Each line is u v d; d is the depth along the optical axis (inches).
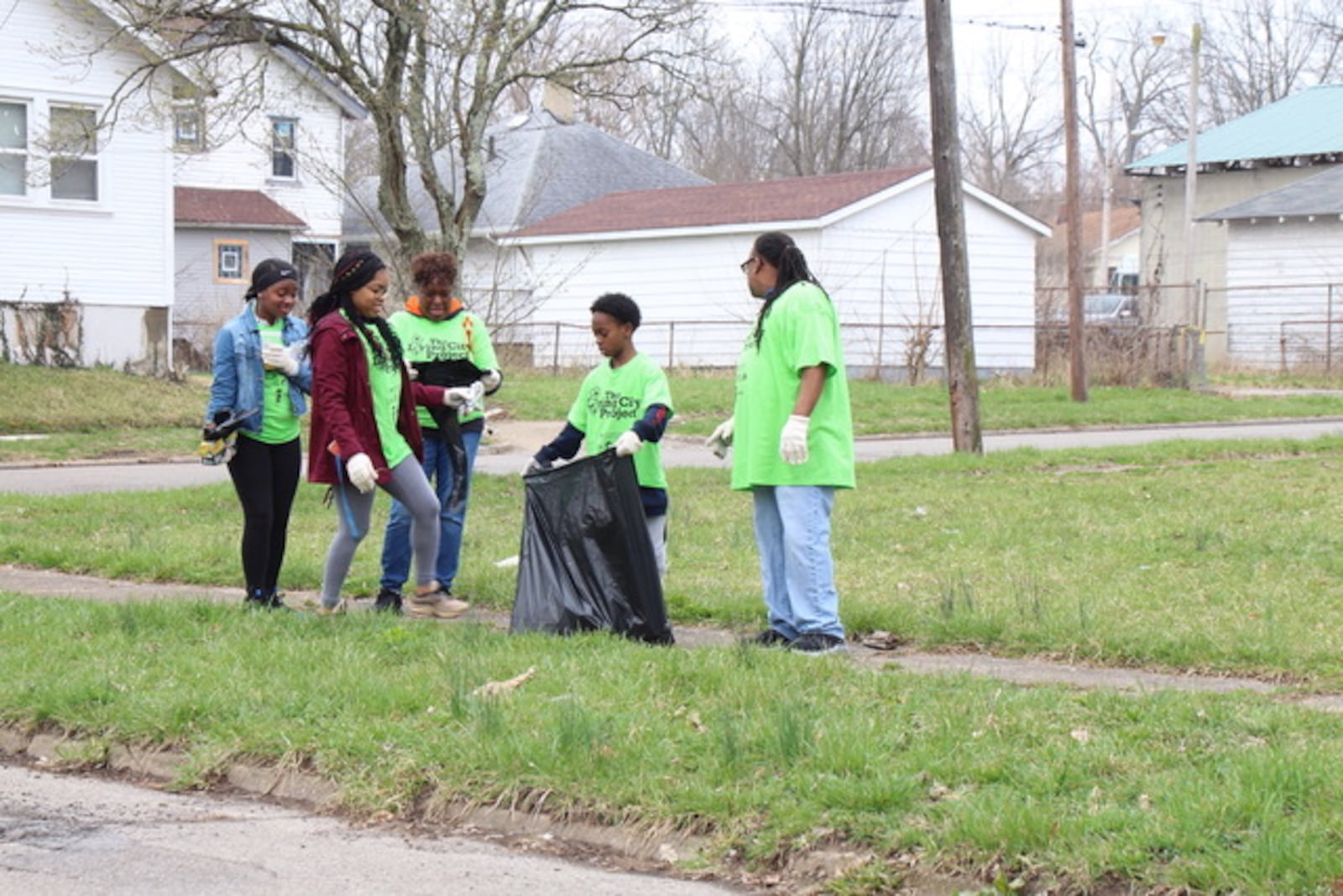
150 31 766.5
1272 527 490.6
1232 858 183.6
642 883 205.9
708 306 1529.3
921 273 1507.1
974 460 730.8
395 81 758.5
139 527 522.3
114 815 235.8
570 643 315.9
